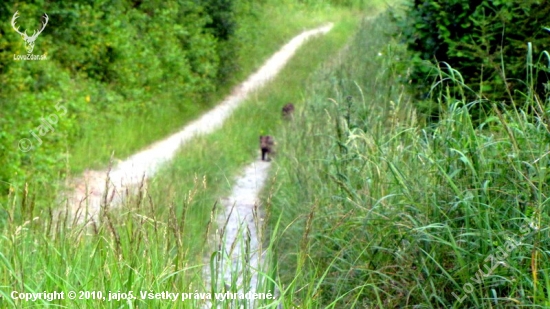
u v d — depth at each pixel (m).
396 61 13.27
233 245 5.90
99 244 6.43
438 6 11.58
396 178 7.27
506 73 10.55
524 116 6.85
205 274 7.04
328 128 11.80
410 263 6.75
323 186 9.35
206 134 21.19
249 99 27.56
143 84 25.17
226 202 13.79
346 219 7.62
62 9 22.00
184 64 28.55
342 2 54.34
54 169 15.26
